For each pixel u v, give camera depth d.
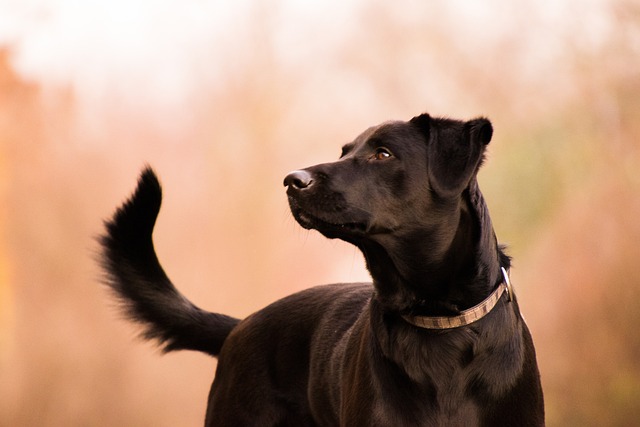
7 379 19.17
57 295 20.58
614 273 16.94
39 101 24.08
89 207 22.70
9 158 23.16
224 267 22.22
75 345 19.48
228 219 23.02
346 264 20.58
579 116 20.50
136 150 24.02
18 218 22.19
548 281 17.58
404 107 23.92
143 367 18.80
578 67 21.06
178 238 22.78
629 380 15.37
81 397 18.86
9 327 20.17
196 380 18.52
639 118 20.19
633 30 20.75
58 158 23.38
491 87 22.38
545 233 18.70
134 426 18.36
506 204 19.41
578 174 19.41
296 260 21.42
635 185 18.61
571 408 15.37
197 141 24.38
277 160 24.14
